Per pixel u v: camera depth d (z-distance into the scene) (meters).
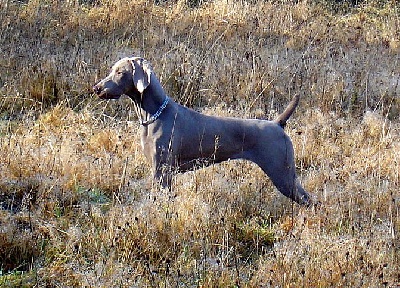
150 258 5.55
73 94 9.73
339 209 6.51
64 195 6.56
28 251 5.54
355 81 11.05
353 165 7.91
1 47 10.52
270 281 5.20
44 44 11.14
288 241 5.84
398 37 14.01
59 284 5.09
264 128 6.57
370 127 9.34
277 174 6.59
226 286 5.21
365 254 5.63
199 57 10.84
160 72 10.42
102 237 5.68
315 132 8.91
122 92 6.41
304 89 10.55
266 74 10.69
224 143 6.55
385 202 6.78
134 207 6.23
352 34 13.95
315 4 16.30
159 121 6.38
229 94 10.16
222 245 5.69
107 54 10.96
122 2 13.65
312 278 5.24
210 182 6.89
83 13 13.12
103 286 5.02
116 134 8.13
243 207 6.71
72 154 7.28
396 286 5.26
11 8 12.35
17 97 9.10
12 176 6.81
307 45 12.76
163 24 12.94
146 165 7.33
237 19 13.66
